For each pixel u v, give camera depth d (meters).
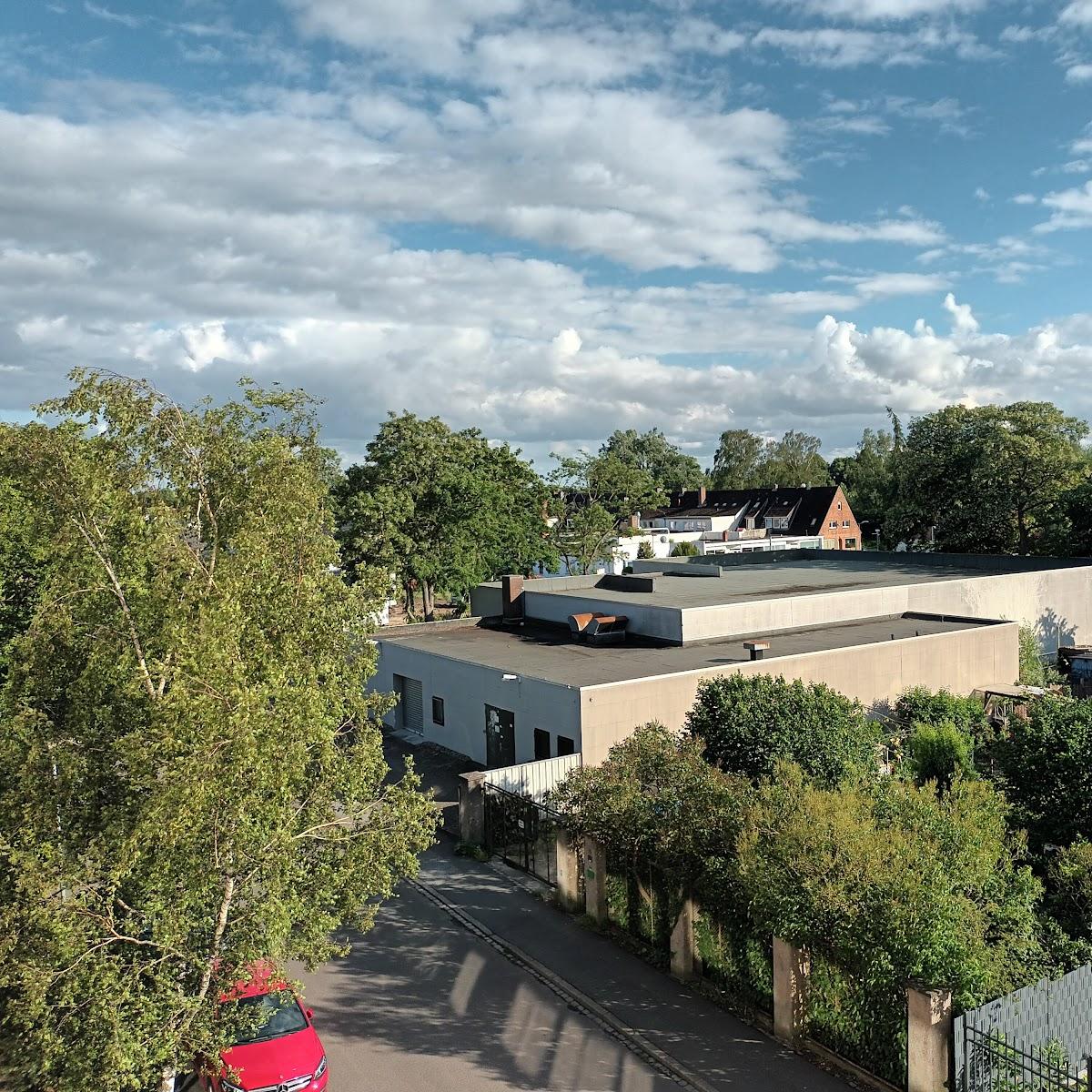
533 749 24.78
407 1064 12.86
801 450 152.50
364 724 12.73
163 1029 9.98
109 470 10.64
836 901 11.60
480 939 16.80
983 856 12.73
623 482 68.56
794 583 38.41
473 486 49.06
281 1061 12.10
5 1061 10.66
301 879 11.80
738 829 13.95
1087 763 16.66
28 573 21.98
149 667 10.38
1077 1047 11.36
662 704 24.00
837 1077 11.97
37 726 10.76
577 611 33.56
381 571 12.54
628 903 16.47
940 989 10.70
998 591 38.16
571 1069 12.59
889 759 22.98
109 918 10.09
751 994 13.84
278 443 11.42
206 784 9.42
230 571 10.32
